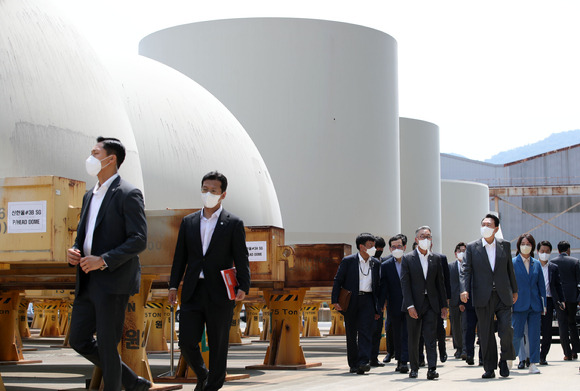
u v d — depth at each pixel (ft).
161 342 56.90
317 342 81.05
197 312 24.75
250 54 104.99
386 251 114.21
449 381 33.94
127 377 21.88
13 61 31.32
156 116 56.44
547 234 244.83
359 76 108.88
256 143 103.96
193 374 34.42
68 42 34.63
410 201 158.40
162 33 111.14
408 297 35.42
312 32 105.81
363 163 108.27
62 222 23.63
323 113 105.19
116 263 20.30
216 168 58.49
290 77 104.63
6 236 23.66
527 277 38.24
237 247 24.91
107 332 20.42
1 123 30.09
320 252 42.34
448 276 37.91
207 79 106.52
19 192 23.66
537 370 37.78
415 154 159.74
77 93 33.76
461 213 190.49
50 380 36.01
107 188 21.43
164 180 54.49
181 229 25.34
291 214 103.14
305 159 104.01
